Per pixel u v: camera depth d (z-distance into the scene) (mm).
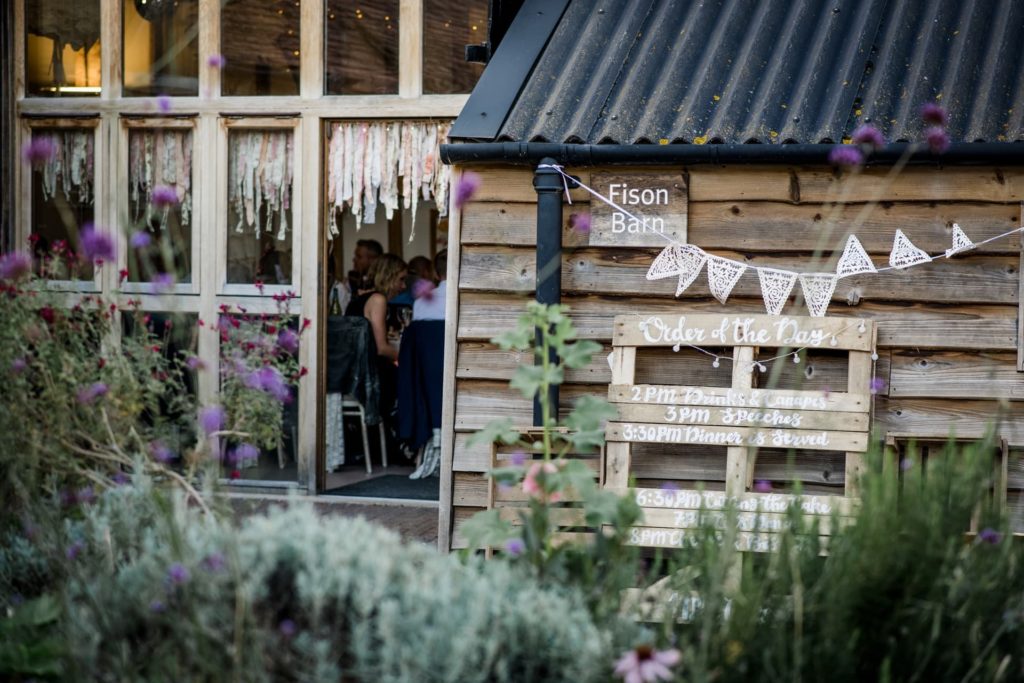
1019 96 5699
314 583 3045
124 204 5438
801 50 6332
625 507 3732
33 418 4223
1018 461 5645
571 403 6027
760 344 5570
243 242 8016
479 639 2982
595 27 6727
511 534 3777
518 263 6051
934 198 5688
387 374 9836
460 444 6078
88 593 3328
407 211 12539
